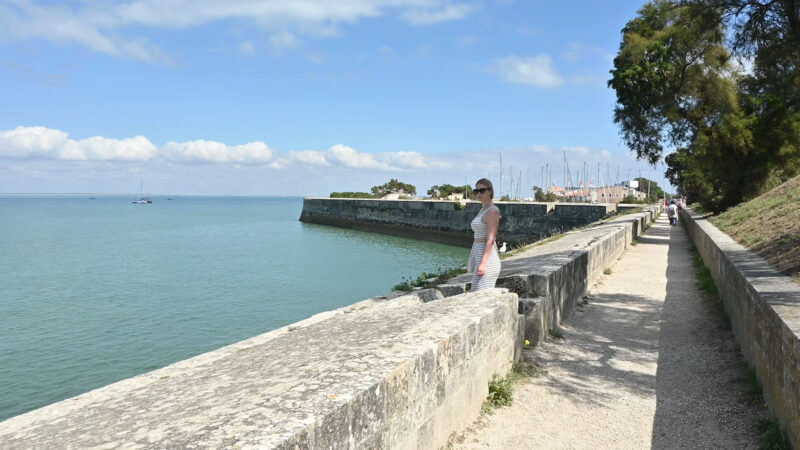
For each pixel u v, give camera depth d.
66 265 37.34
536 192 93.81
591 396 5.70
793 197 14.34
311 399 2.73
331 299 24.17
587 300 11.18
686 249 22.53
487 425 4.87
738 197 28.34
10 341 17.58
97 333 18.53
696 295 11.65
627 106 27.27
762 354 5.31
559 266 8.88
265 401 2.74
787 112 24.36
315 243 54.66
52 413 3.44
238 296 25.00
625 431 4.86
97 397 3.75
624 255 20.20
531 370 6.41
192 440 2.24
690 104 27.12
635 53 26.16
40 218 114.31
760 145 26.14
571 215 48.09
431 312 5.32
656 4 26.16
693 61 24.77
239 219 112.38
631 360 7.03
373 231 72.00
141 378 4.23
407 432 3.52
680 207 62.50
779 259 8.02
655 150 28.62
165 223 95.94
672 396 5.70
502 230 53.38
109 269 35.06
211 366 4.44
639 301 11.12
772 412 4.80
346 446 2.74
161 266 36.38
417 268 34.47
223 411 2.67
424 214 61.59
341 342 4.47
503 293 6.17
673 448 4.53
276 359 4.20
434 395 3.99
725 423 4.95
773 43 9.86
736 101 25.97
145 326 19.44
